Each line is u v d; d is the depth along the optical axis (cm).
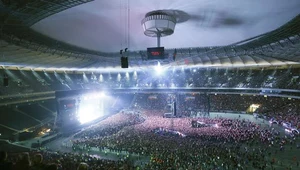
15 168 680
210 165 2731
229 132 4178
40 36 4062
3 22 3042
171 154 2950
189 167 2494
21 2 2497
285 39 4303
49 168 695
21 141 4294
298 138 3959
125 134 4241
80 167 722
